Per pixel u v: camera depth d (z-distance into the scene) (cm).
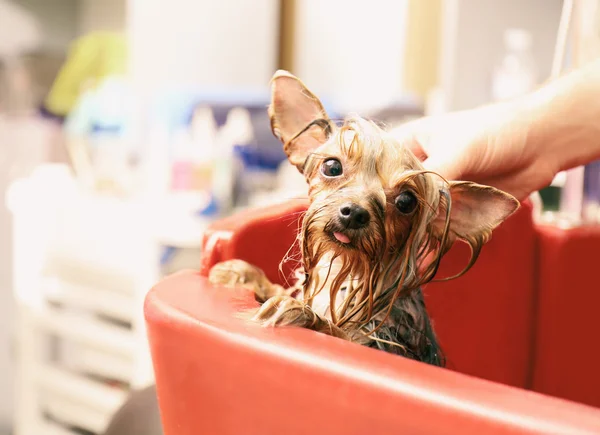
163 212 248
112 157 278
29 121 282
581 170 165
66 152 286
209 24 291
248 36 303
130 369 258
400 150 110
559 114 123
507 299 143
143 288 238
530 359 150
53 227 257
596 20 168
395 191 108
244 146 281
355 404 62
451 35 245
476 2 244
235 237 107
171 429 80
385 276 112
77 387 265
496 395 58
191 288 86
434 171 112
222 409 73
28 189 265
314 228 109
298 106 114
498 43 249
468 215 109
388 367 62
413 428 59
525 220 143
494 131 121
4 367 296
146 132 279
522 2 250
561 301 147
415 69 315
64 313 265
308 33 330
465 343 139
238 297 83
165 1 279
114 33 287
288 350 67
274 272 117
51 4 277
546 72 256
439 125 128
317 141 115
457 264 134
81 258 252
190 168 262
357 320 110
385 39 319
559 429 53
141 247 238
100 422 262
